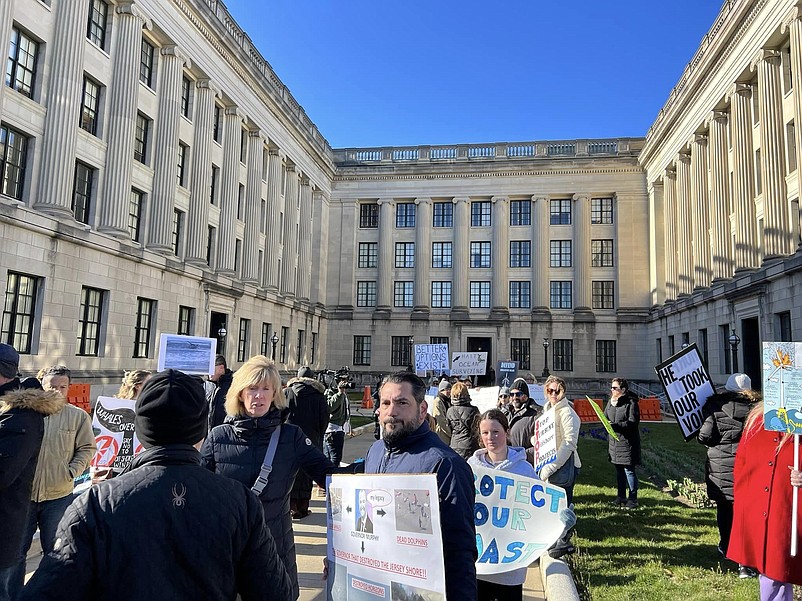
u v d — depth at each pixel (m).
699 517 8.99
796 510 4.57
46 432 4.94
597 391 40.94
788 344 4.79
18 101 17.41
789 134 23.02
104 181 21.22
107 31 21.81
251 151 33.53
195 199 27.23
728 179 28.73
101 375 19.80
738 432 6.93
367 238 46.75
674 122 35.19
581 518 8.91
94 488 2.14
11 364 4.32
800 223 20.83
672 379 8.66
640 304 41.50
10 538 3.95
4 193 17.14
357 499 3.06
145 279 22.88
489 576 4.39
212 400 7.71
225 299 29.59
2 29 16.27
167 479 2.16
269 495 3.58
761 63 24.09
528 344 42.75
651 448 17.20
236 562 2.20
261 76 32.94
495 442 4.82
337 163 47.19
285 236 38.59
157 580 1.99
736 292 25.66
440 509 2.80
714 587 6.00
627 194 42.72
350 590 3.02
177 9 25.09
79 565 1.95
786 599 4.67
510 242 44.72
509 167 44.22
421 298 44.78
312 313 42.78
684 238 34.41
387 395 3.13
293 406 8.20
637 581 6.20
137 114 23.72
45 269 17.77
